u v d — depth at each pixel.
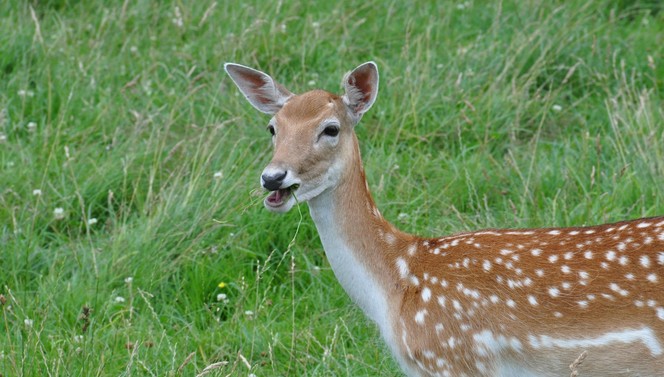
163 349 9.80
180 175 11.67
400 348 8.39
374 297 8.51
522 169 12.31
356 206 8.53
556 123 13.66
